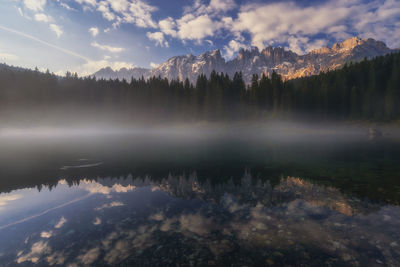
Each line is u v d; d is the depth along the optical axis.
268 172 9.31
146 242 3.46
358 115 76.12
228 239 3.57
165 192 6.33
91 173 9.01
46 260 2.95
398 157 13.83
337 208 4.90
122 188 6.75
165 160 12.96
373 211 4.67
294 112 82.50
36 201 5.47
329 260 2.92
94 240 3.54
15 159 13.20
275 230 3.86
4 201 5.44
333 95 79.75
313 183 7.27
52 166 10.71
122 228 3.97
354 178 7.96
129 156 14.81
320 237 3.58
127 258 3.01
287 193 6.16
